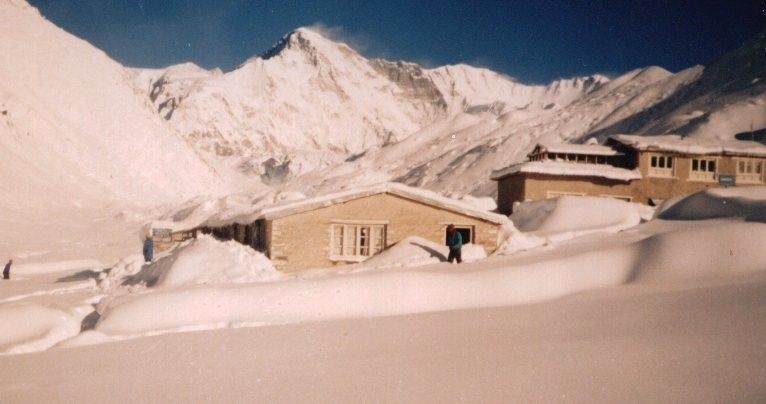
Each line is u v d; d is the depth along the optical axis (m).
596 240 20.94
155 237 36.97
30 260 40.69
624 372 7.21
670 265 14.48
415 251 21.09
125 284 21.48
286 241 21.55
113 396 7.61
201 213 60.59
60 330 12.98
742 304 10.07
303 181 173.88
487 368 7.85
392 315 13.29
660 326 9.40
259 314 13.40
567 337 9.40
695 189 44.00
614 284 14.80
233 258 18.59
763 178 44.38
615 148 47.19
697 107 119.75
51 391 8.01
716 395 6.25
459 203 22.97
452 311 13.20
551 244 21.45
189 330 12.59
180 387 7.90
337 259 21.81
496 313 12.34
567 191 43.03
